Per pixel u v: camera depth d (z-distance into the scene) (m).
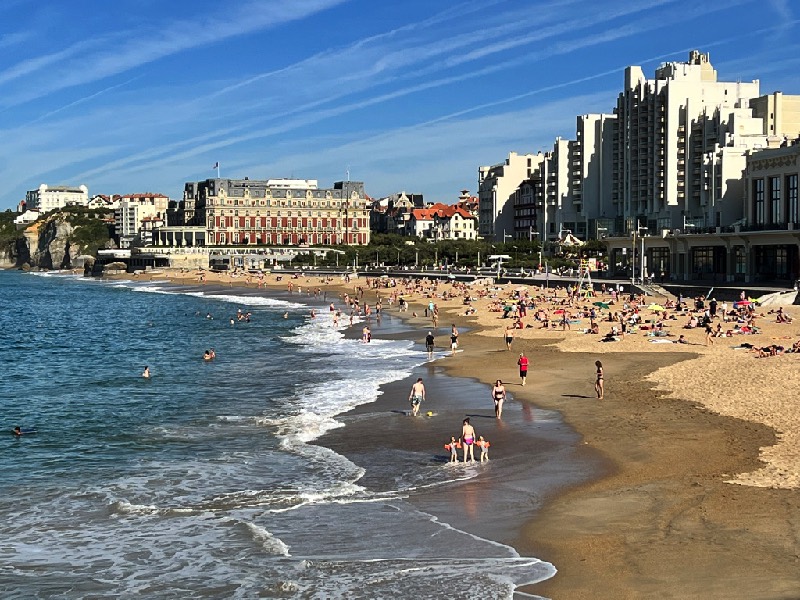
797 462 29.25
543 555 22.23
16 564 23.52
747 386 43.94
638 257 143.12
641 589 19.45
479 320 97.75
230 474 32.59
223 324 111.44
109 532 25.95
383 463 33.62
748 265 115.44
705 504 25.16
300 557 23.22
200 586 21.59
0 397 53.19
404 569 21.84
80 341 92.19
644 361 58.12
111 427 42.69
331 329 98.50
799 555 20.75
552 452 33.94
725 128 183.38
